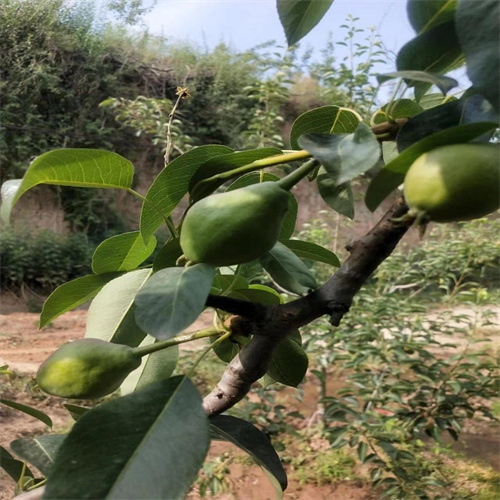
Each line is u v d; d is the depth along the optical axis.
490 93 0.18
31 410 0.30
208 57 3.91
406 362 1.13
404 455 1.05
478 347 1.95
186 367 1.68
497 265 1.47
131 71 3.72
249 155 0.26
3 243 3.15
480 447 1.37
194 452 0.19
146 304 0.20
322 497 1.14
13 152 3.41
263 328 0.22
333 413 1.10
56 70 3.45
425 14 0.21
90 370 0.23
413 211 0.19
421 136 0.22
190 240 0.21
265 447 0.27
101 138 3.60
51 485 0.18
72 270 3.34
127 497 0.18
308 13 0.27
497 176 0.18
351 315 1.38
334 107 0.28
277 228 0.21
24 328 2.45
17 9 3.25
